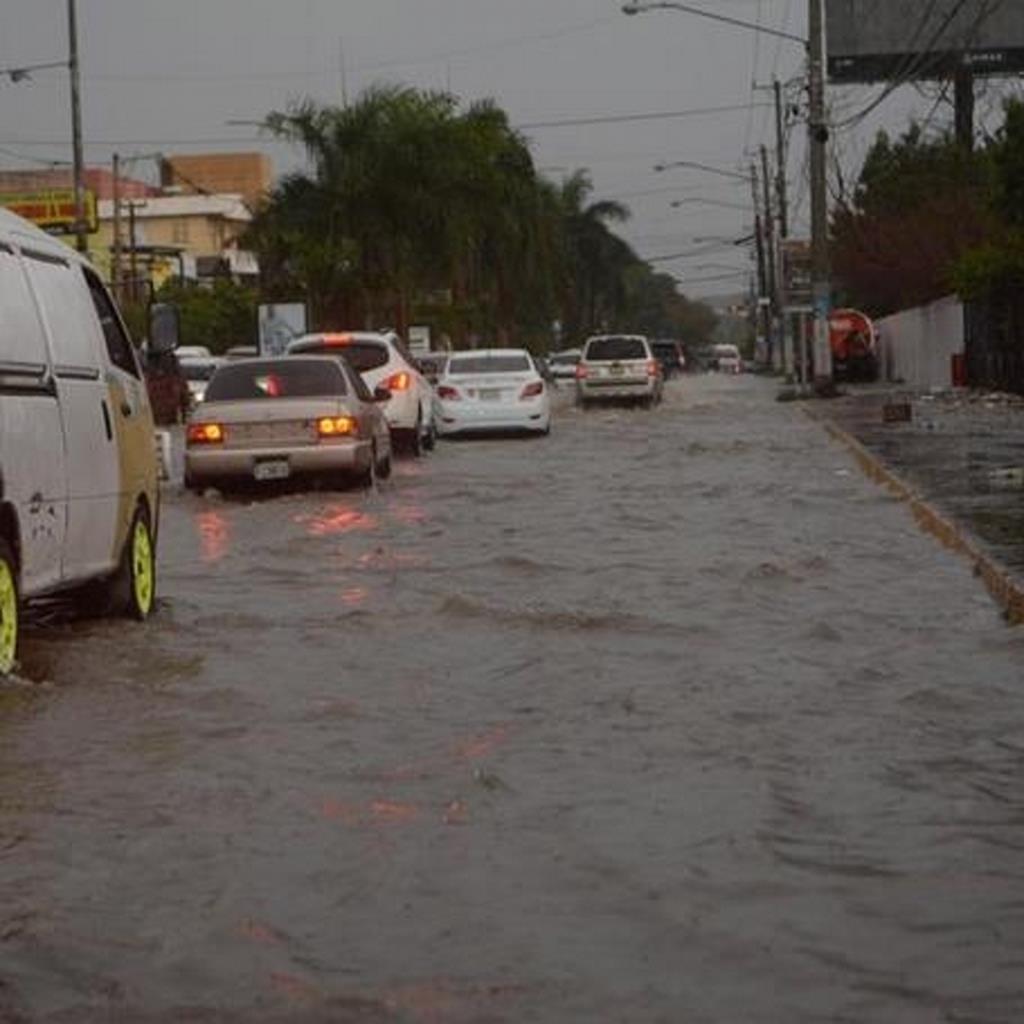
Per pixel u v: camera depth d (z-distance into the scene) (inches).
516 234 4640.8
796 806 518.9
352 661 757.9
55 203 4537.4
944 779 549.3
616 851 476.4
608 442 2290.8
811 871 458.0
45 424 738.8
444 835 493.4
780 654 758.5
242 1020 365.1
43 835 497.0
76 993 380.2
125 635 832.9
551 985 381.4
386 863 467.5
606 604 901.2
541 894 442.0
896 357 4490.7
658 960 395.5
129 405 880.3
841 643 784.9
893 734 609.3
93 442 806.5
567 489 1590.8
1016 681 695.1
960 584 956.6
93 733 623.5
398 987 382.0
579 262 7755.9
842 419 2539.4
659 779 551.2
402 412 2006.6
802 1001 370.3
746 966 391.2
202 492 1542.8
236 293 5290.4
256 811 519.5
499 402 2396.7
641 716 639.8
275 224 4136.3
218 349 5172.2
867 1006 366.9
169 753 592.4
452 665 745.6
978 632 806.5
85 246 3582.7
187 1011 370.0
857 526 1243.2
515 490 1588.3
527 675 720.3
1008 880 449.4
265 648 795.4
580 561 1075.3
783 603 899.4
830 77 4606.3
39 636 828.6
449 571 1043.9
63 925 421.1
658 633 815.7
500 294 4749.0
